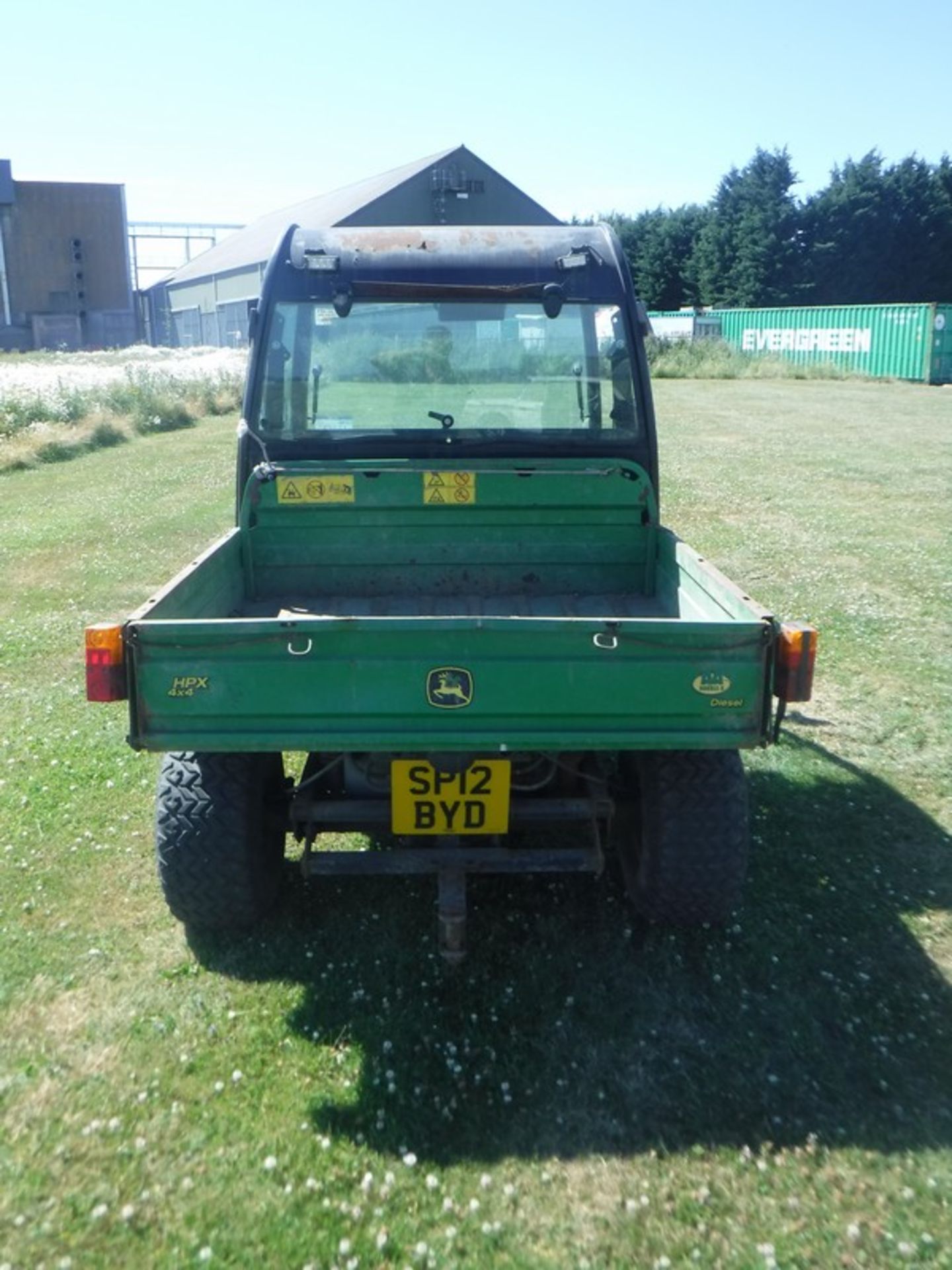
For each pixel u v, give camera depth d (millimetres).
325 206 53625
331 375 4762
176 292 65750
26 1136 3027
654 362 36344
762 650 3207
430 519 4824
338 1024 3537
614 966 3842
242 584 4836
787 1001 3670
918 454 17031
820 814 5016
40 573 9523
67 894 4285
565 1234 2746
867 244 58938
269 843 4020
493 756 3566
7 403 19984
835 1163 2980
